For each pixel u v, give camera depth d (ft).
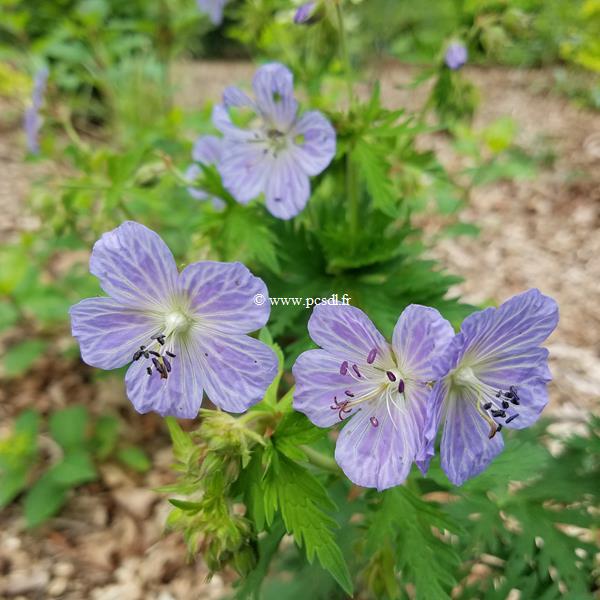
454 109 0.66
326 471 0.48
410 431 0.35
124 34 1.80
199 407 0.38
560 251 1.39
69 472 0.83
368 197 0.67
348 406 0.36
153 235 0.35
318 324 0.35
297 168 0.56
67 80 1.39
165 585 0.76
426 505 0.43
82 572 0.78
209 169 0.64
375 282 0.60
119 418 0.95
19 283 0.95
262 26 0.78
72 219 0.79
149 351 0.37
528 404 0.36
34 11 1.62
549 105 2.19
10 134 1.76
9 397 0.99
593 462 0.56
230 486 0.39
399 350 0.35
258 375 0.36
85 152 0.81
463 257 1.36
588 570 0.51
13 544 0.80
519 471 0.48
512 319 0.34
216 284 0.35
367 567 0.48
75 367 1.04
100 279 0.36
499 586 0.51
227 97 0.57
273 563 0.59
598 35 2.21
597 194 1.58
